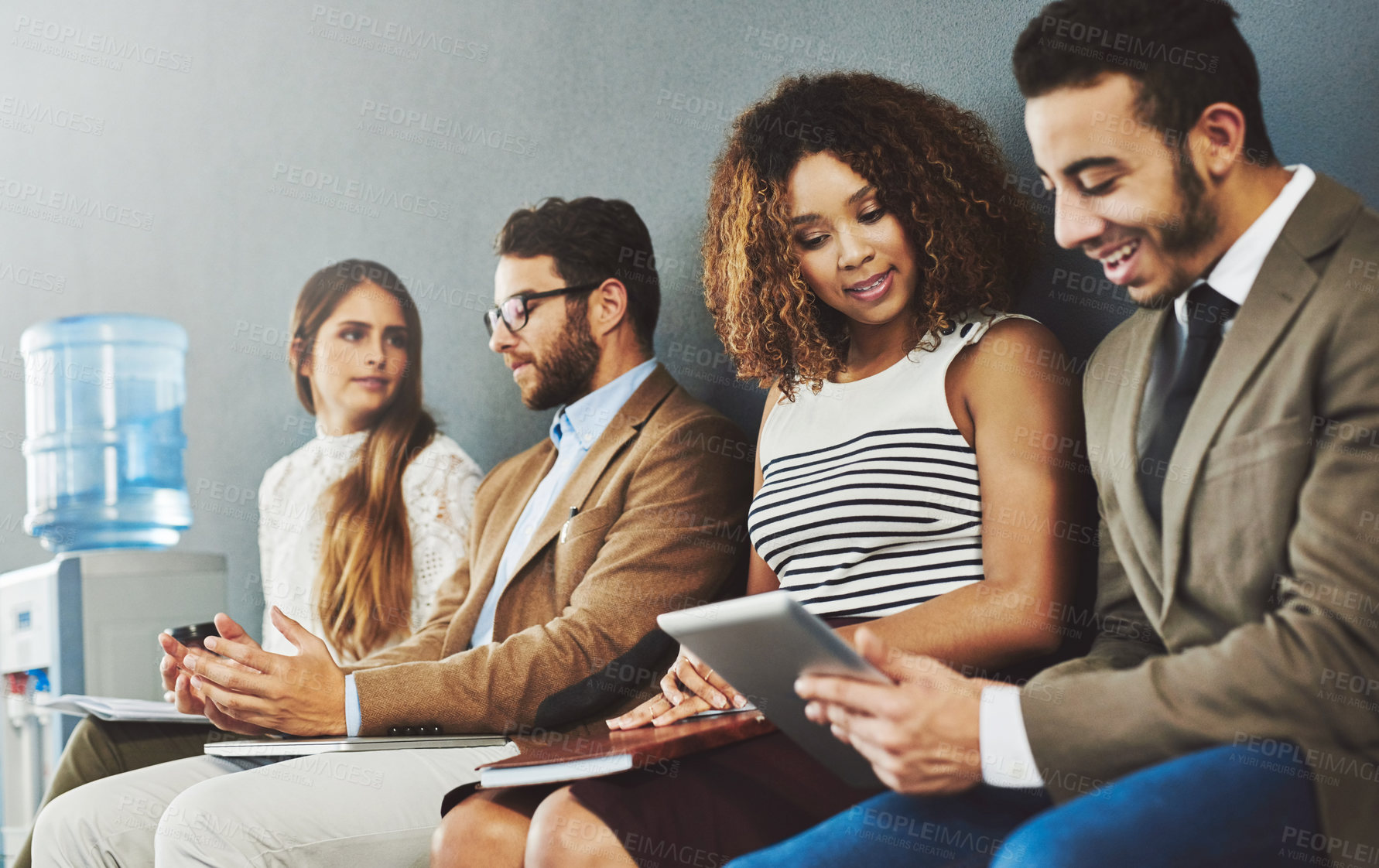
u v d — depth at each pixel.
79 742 2.11
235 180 3.22
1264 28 1.59
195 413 3.25
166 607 2.96
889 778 1.18
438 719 1.88
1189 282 1.50
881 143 1.71
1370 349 1.31
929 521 1.59
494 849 1.41
